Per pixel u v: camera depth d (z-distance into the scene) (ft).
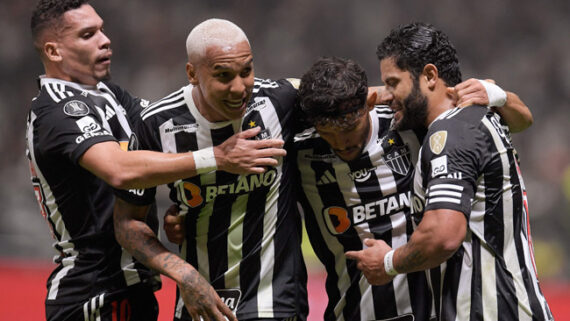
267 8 174.09
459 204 34.68
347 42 172.14
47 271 80.89
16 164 146.82
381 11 174.40
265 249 39.68
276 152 36.24
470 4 174.19
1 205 122.21
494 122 37.37
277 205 39.78
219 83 35.60
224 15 172.55
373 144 40.22
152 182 35.91
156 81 163.02
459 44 172.04
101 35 41.09
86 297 40.45
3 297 67.56
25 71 158.10
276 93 39.65
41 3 40.60
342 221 41.57
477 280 36.37
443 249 34.50
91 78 40.98
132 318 41.47
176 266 37.55
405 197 40.68
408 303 41.22
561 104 161.99
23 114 154.20
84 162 37.11
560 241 116.16
